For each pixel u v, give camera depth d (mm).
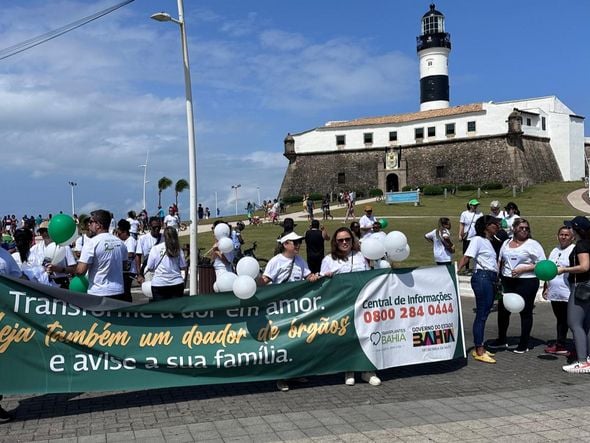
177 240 8516
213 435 5309
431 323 7598
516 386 6977
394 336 7336
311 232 12805
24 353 6012
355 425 5520
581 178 75500
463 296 15070
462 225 15578
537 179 69438
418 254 22594
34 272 8211
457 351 7797
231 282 7297
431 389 6883
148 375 6371
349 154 75938
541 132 73375
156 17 13859
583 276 7617
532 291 8695
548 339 9938
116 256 7523
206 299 6605
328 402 6391
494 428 5359
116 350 6293
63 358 6125
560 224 33062
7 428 5613
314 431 5367
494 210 15234
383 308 7270
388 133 74688
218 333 6625
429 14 80125
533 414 5766
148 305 6406
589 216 39938
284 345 6816
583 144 78188
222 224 10000
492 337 10172
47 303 6098
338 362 7000
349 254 7594
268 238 31891
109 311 6293
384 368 7215
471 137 69688
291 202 74375
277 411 6070
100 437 5301
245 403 6387
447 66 81375
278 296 6836
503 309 9172
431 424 5508
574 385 6957
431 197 63031
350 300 7102
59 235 7402
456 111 70938
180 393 6824
